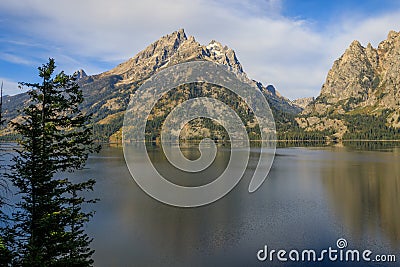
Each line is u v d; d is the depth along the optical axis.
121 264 31.14
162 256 32.50
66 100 21.47
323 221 43.72
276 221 44.00
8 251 16.66
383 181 75.12
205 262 31.77
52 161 20.70
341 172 90.06
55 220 19.52
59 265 18.39
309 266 30.69
